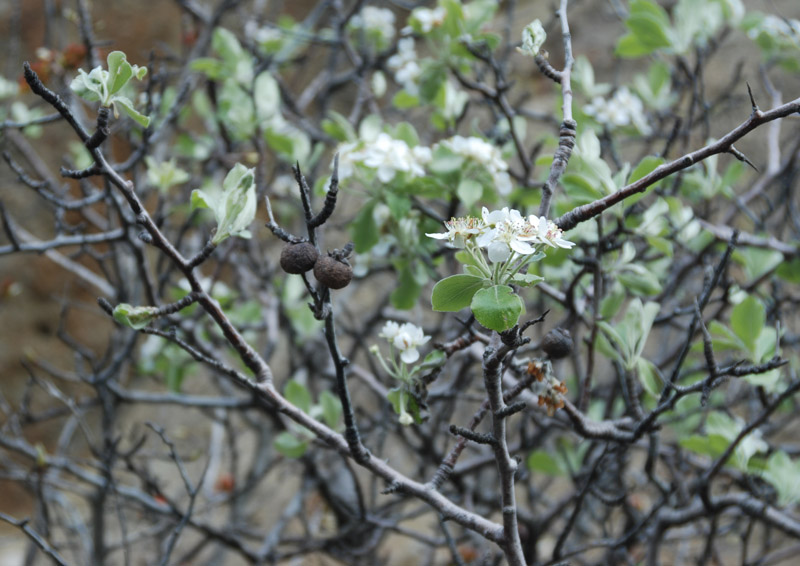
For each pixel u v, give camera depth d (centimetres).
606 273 274
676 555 466
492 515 452
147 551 537
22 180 302
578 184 251
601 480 371
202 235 459
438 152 292
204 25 536
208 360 205
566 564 215
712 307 445
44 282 778
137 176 388
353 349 432
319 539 400
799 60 396
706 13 382
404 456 516
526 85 722
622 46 354
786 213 373
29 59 735
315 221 175
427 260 295
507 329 156
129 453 334
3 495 723
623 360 254
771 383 261
